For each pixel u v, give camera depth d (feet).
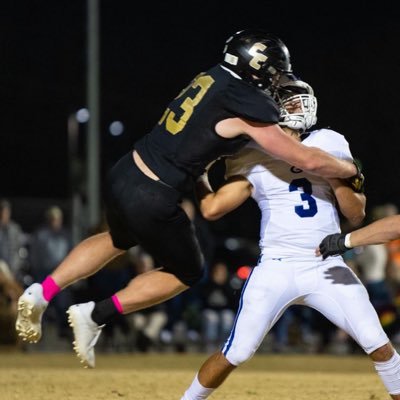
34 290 64.69
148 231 61.11
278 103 61.26
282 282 59.36
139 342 147.13
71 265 65.31
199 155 59.72
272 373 104.53
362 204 61.26
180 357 137.39
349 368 120.06
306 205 60.29
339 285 59.31
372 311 59.16
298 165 58.70
